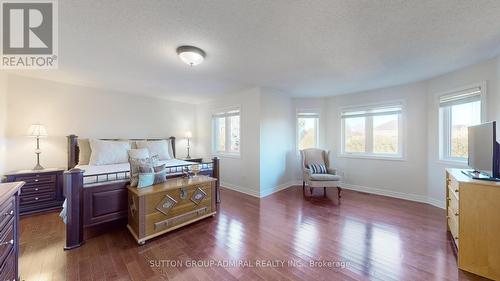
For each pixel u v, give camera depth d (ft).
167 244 7.04
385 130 13.04
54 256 6.27
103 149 10.93
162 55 7.82
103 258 6.20
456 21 5.61
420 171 11.51
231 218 9.30
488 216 5.42
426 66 9.09
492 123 6.04
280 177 14.52
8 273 4.07
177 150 16.90
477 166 6.69
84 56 7.93
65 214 7.06
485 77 8.38
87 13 5.25
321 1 4.79
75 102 12.07
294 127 15.79
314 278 5.32
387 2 4.82
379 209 10.34
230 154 15.11
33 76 10.50
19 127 10.40
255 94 12.92
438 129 10.55
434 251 6.54
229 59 8.25
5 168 9.99
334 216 9.45
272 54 7.77
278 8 5.04
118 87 12.64
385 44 6.98
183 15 5.33
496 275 5.28
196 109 18.07
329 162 14.10
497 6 4.94
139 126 14.80
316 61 8.49
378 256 6.30
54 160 11.37
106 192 7.57
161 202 7.55
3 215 3.78
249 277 5.36
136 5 4.92
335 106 15.11
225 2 4.81
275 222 8.82
